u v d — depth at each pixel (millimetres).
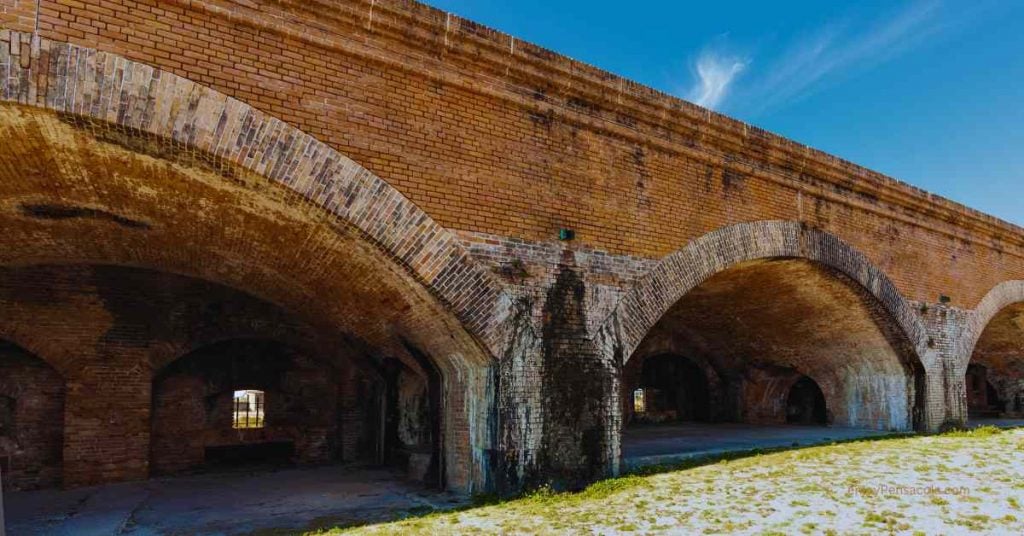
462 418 7996
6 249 8328
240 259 8711
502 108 7797
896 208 13195
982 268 15375
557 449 7672
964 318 14578
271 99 6227
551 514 6496
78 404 9453
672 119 9305
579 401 7914
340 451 11672
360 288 8117
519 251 7652
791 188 11125
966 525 5883
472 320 7184
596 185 8500
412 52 7125
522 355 7512
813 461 9539
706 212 9727
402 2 6910
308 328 11281
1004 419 18562
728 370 17297
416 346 8656
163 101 5645
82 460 9391
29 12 5234
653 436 13672
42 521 7242
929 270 13898
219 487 9188
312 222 6773
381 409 11305
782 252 10680
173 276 10273
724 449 11188
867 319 13023
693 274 9344
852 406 14656
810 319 13750
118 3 5578
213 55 5969
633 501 7031
